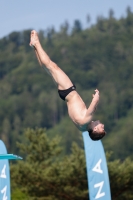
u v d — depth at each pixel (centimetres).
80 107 4619
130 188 9900
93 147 7312
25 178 9825
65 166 9738
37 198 9950
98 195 7225
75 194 9700
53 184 9769
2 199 7106
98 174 7256
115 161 9938
